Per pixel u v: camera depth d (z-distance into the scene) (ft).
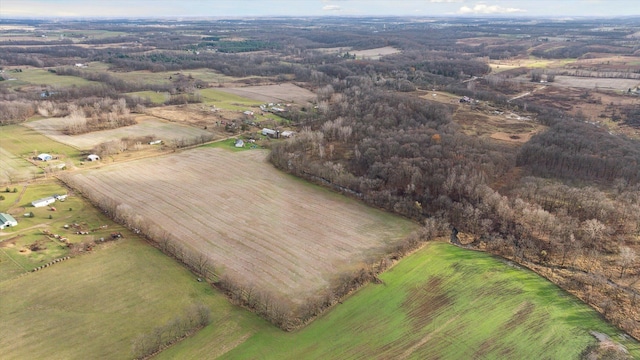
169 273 294.46
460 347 232.32
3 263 296.71
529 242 326.03
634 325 246.88
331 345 232.73
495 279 289.33
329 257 319.27
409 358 224.74
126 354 223.51
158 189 433.07
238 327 244.63
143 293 272.72
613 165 430.61
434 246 331.77
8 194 408.67
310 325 247.91
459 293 276.21
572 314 256.93
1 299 262.67
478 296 273.33
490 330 245.04
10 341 231.50
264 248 330.54
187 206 397.60
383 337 239.50
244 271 300.40
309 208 397.19
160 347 227.81
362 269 301.02
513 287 281.13
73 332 238.89
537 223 340.59
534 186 392.27
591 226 326.03
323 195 424.87
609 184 418.10
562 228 330.75
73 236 336.90
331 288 282.15
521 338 238.68
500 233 346.33
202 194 423.23
